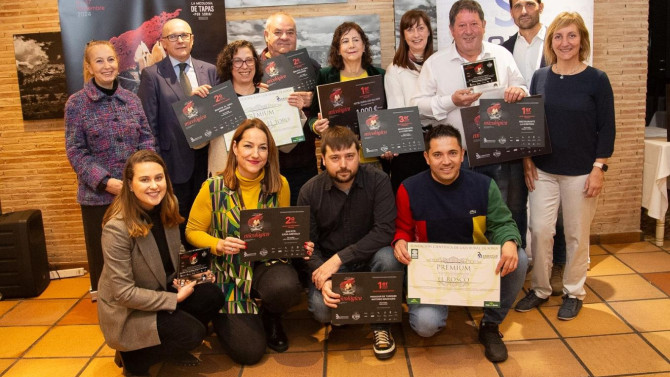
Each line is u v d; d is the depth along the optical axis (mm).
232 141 2848
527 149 3141
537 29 3678
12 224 3701
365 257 2863
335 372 2729
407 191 2912
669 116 4152
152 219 2646
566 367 2693
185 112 3248
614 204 4336
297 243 2807
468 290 2756
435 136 2748
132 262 2549
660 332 2988
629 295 3449
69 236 4246
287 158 3527
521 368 2701
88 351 3049
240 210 2736
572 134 3064
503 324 3152
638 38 4090
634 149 4250
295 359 2863
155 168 2514
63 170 4148
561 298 3465
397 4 3939
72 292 3875
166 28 3418
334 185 2895
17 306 3666
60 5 3732
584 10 3773
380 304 2768
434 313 2807
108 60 3232
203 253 2602
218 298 2703
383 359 2822
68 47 3770
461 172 2891
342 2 3982
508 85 3291
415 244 2764
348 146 2744
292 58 3492
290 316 3379
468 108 3150
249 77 3346
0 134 4090
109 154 3287
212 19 3871
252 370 2771
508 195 3346
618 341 2914
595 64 4105
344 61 3471
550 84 3113
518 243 2785
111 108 3287
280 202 2992
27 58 3938
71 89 3822
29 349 3082
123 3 3771
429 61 3344
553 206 3205
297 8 3986
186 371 2785
